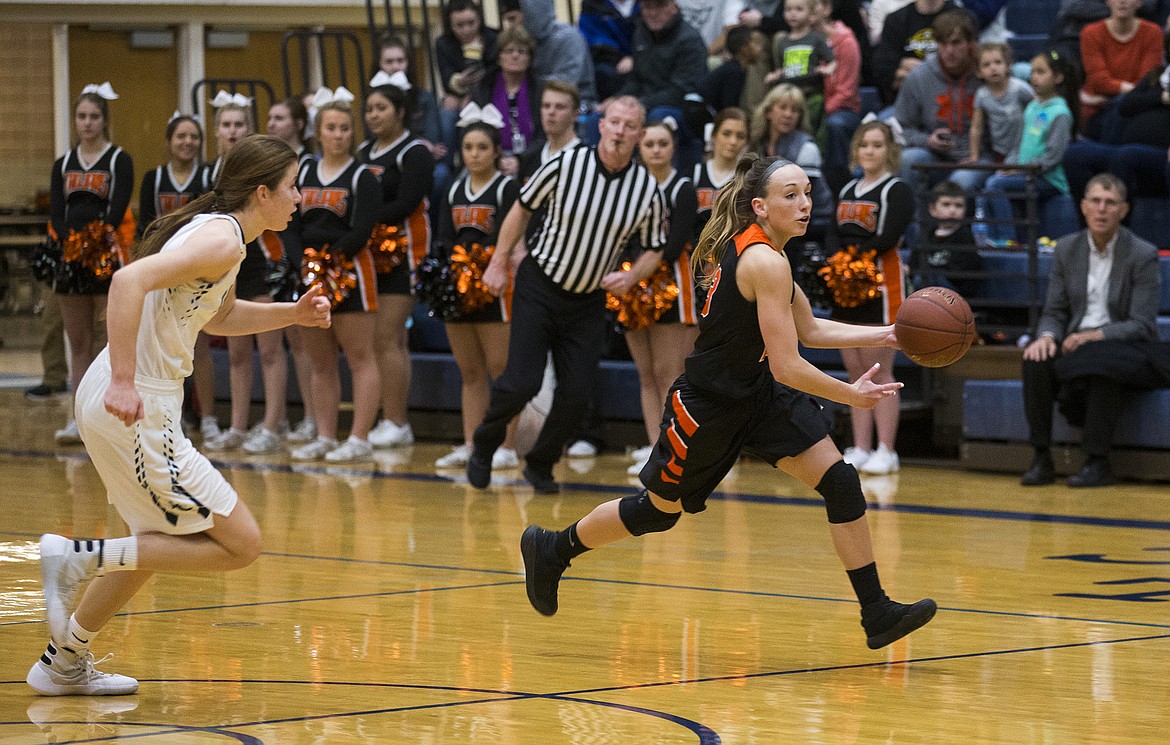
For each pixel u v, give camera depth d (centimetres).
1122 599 1034
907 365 1919
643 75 2225
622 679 797
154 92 3312
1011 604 1016
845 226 1758
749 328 827
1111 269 1689
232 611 975
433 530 1334
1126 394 1688
